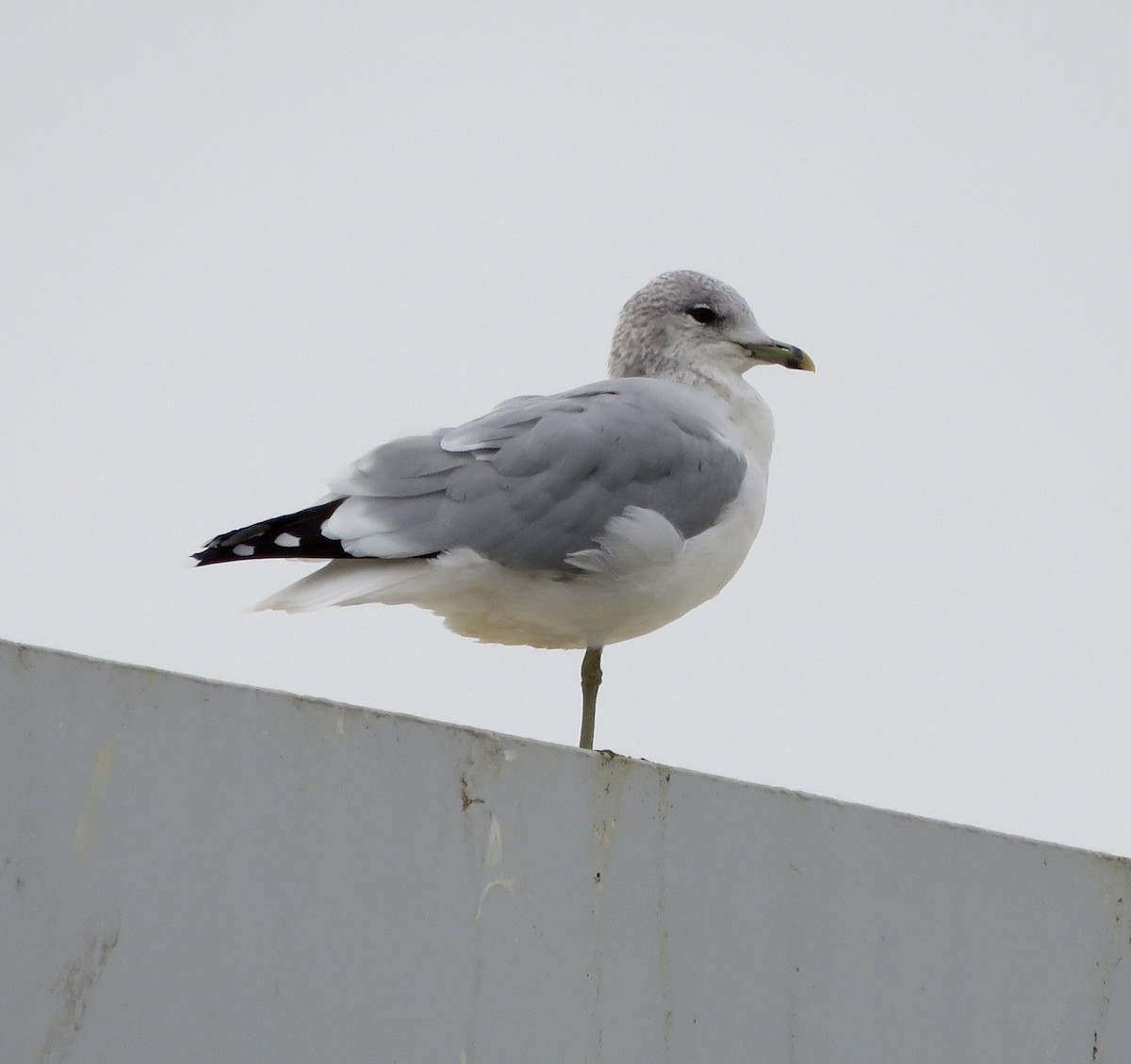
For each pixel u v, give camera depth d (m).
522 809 7.91
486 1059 7.59
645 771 8.30
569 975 7.90
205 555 11.45
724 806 8.51
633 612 11.96
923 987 8.97
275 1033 7.09
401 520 11.46
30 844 6.72
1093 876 9.71
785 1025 8.48
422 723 7.67
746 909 8.48
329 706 7.45
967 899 9.23
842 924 8.77
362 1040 7.29
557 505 11.55
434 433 11.92
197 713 7.14
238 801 7.17
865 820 8.96
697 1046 8.20
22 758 6.76
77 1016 6.71
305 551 11.37
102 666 6.96
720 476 12.13
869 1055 8.73
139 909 6.89
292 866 7.25
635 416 12.02
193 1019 6.93
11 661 6.79
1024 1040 9.27
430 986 7.50
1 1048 6.55
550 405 12.05
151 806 6.99
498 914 7.75
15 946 6.64
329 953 7.27
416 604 11.74
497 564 11.50
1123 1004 9.66
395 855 7.51
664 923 8.23
